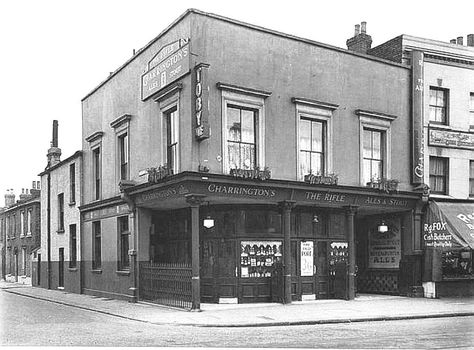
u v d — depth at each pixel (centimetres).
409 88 2288
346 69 2120
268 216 1962
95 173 2608
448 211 2170
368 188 2056
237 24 1872
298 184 1894
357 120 2128
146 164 2081
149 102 2075
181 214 2078
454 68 2369
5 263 4741
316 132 2044
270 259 1959
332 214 2117
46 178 3344
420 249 2209
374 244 2378
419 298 2133
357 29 2486
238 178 1770
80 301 2219
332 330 1366
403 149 2245
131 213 2138
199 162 1753
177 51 1848
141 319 1570
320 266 2073
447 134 2322
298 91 1988
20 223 4356
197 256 1738
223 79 1822
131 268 2109
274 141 1914
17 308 2003
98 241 2544
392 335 1270
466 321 1560
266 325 1455
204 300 1936
